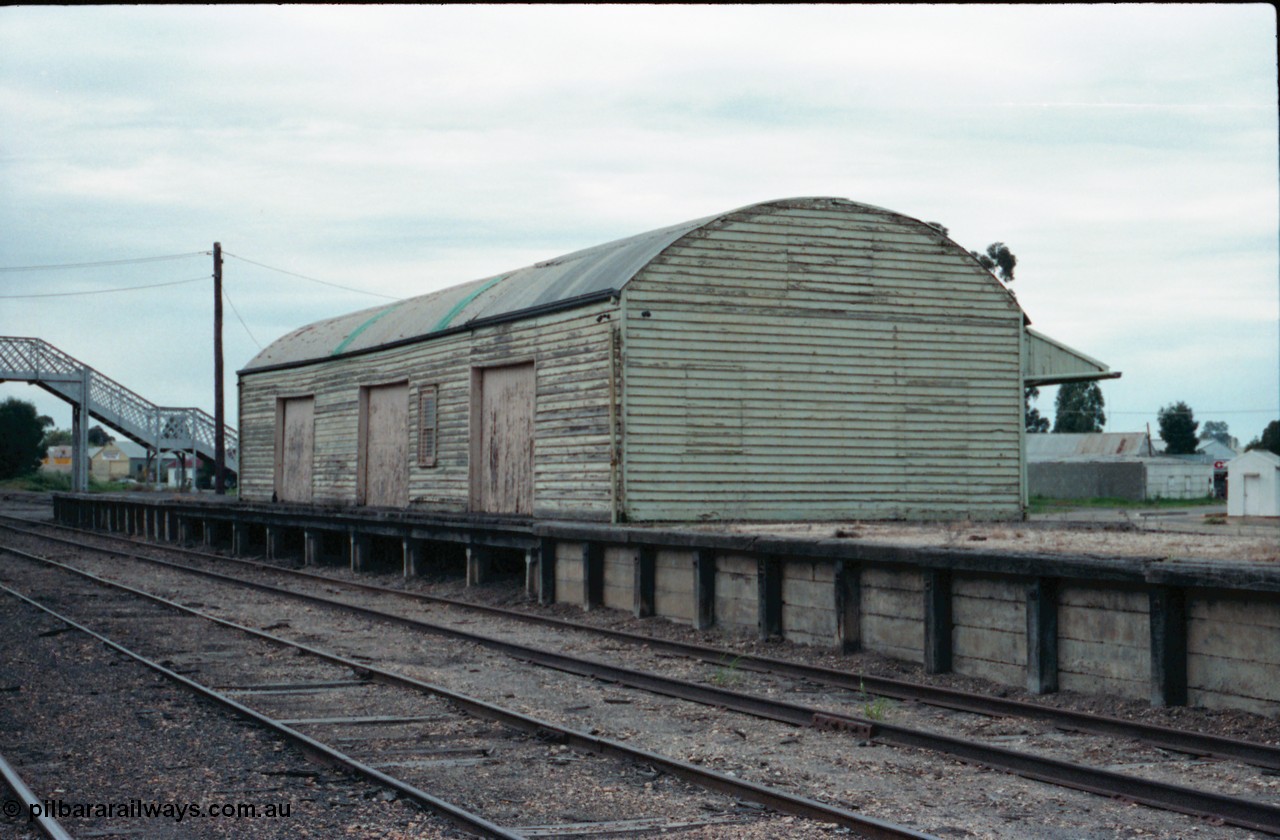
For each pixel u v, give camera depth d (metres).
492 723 9.70
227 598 19.66
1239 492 42.59
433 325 24.92
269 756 8.55
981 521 20.64
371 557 25.56
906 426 21.00
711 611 15.45
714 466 19.45
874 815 7.08
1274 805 6.84
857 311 20.70
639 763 8.24
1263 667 9.34
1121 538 14.30
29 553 29.20
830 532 15.54
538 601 18.94
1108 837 6.71
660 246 19.64
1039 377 22.38
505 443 22.33
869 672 12.25
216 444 43.09
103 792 7.52
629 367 18.91
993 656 11.63
